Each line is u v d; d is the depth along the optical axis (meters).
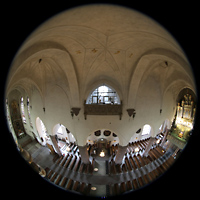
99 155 17.77
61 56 9.73
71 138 19.89
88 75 11.70
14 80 10.85
